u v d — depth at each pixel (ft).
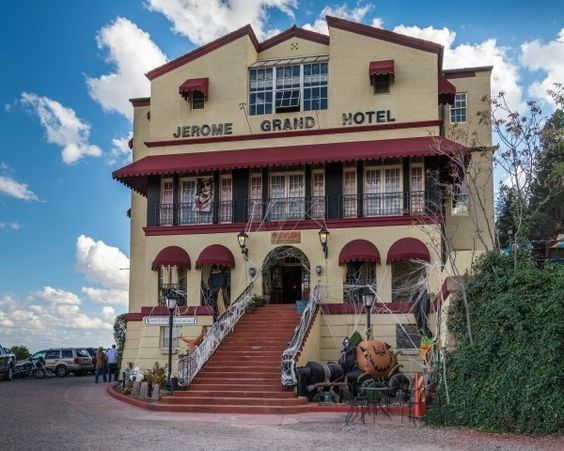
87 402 71.67
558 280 53.16
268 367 71.97
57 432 49.03
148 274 93.76
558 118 75.05
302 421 56.54
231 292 90.79
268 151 93.91
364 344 71.31
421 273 85.76
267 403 64.18
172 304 73.67
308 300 88.94
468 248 96.02
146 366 90.58
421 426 53.01
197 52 99.35
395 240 86.69
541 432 49.16
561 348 51.08
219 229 92.68
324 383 66.80
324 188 92.07
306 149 92.43
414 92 91.81
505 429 50.31
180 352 89.71
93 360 135.23
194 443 44.96
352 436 48.26
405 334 82.89
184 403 65.41
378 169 90.94
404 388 69.15
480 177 97.45
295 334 73.82
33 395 79.25
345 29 95.20
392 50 93.35
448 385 54.60
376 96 92.94
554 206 97.81
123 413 62.23
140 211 107.55
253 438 47.29
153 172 93.35
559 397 49.49
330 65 94.99
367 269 88.74
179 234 93.66
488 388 52.11
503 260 58.44
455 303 58.03
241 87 97.45
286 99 96.27
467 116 103.40
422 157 88.43
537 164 81.87
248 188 93.81
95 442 44.86
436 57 91.97
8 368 113.29
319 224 89.45
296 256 92.22
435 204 84.74
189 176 96.48
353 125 92.94
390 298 85.25
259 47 101.30
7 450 41.52
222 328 79.82
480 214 96.48
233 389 67.97
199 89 96.63
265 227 91.20
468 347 54.60
